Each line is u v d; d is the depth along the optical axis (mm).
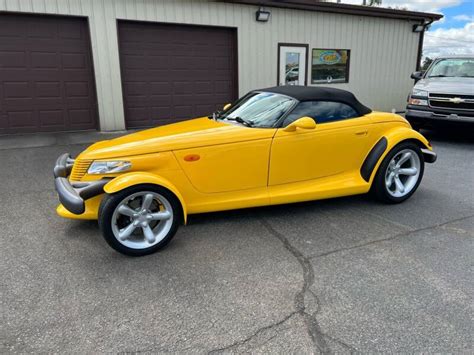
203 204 3656
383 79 13258
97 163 3348
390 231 3801
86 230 3760
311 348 2215
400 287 2826
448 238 3650
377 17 12461
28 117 8656
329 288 2809
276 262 3182
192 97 10281
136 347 2213
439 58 9164
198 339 2281
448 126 7902
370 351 2193
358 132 4234
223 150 3590
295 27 11164
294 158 3924
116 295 2703
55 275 2957
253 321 2445
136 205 3305
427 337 2307
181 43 9812
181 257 3258
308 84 11844
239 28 10328
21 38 8234
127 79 9391
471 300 2676
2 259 3195
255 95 4586
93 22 8625
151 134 3768
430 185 5359
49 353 2156
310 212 4285
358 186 4301
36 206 4402
